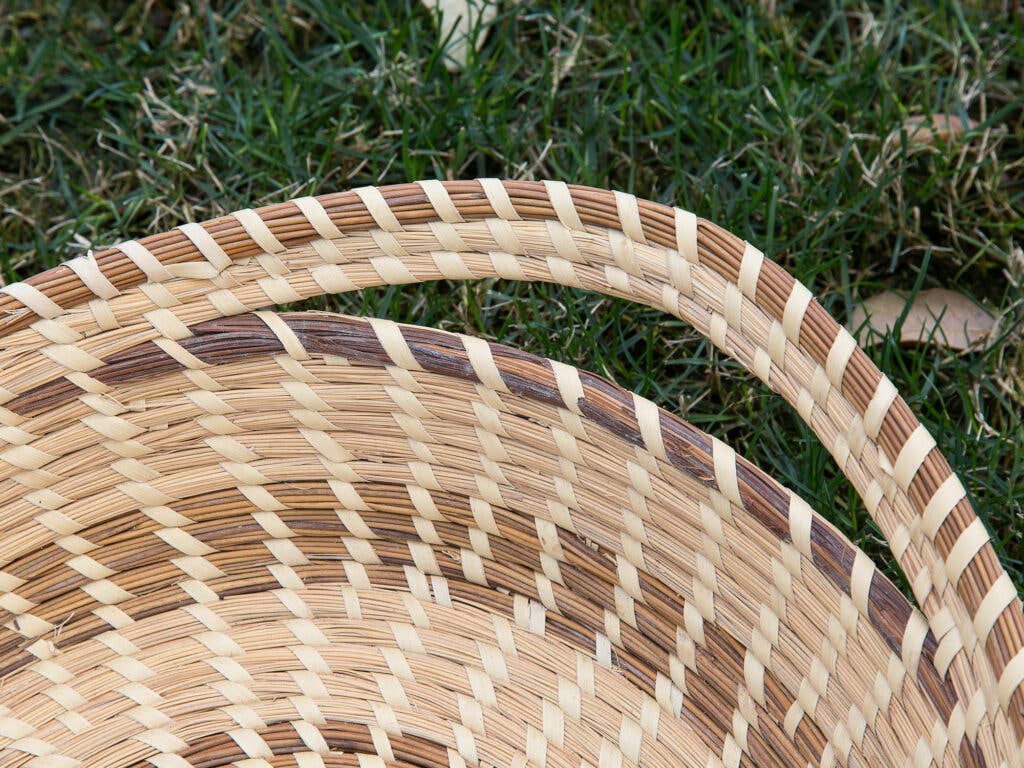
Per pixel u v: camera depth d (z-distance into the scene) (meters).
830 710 0.67
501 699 0.72
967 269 0.87
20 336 0.70
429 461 0.72
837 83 0.90
